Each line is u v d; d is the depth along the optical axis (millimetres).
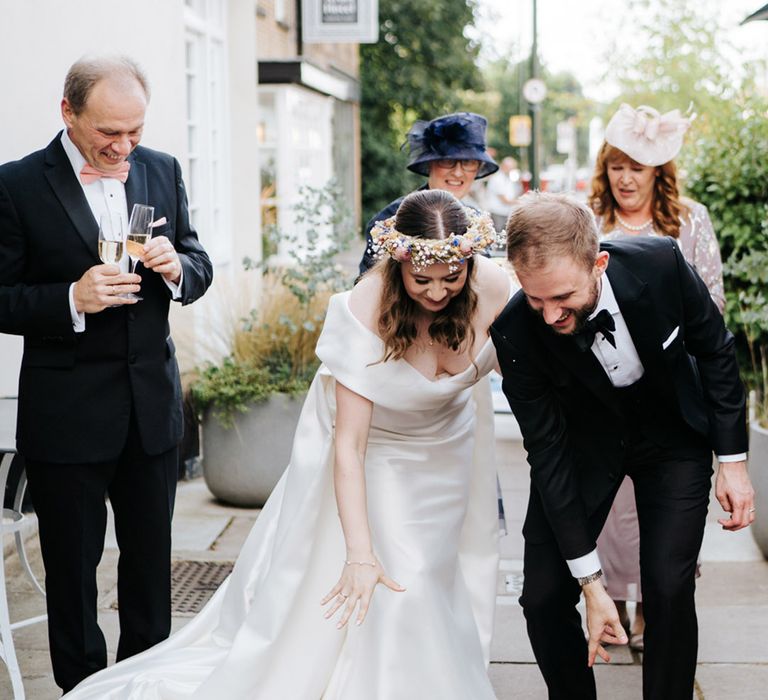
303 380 5758
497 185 18500
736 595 4480
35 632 4105
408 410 2977
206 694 2992
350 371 2891
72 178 3188
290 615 3043
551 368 2811
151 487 3361
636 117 4117
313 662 3045
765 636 4023
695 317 2840
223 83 8312
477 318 2992
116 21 5863
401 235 2719
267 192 11688
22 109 5059
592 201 4316
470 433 3244
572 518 2854
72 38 5469
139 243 3092
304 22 12562
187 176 6840
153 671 3191
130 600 3439
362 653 2984
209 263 3480
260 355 5910
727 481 2889
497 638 4023
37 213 3154
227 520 5613
